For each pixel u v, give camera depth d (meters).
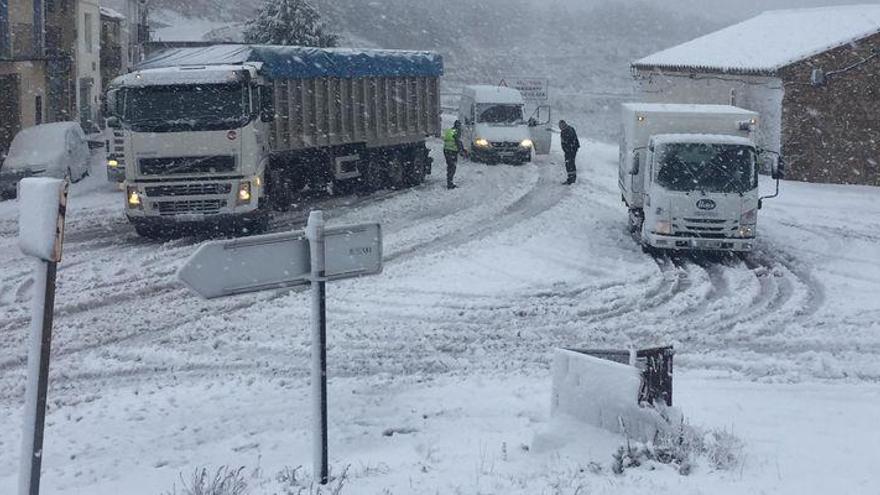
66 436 8.97
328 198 25.83
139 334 12.66
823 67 30.27
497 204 24.53
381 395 10.11
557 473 6.96
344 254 6.63
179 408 9.74
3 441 8.80
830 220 23.44
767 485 6.52
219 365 11.34
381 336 12.59
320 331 6.61
